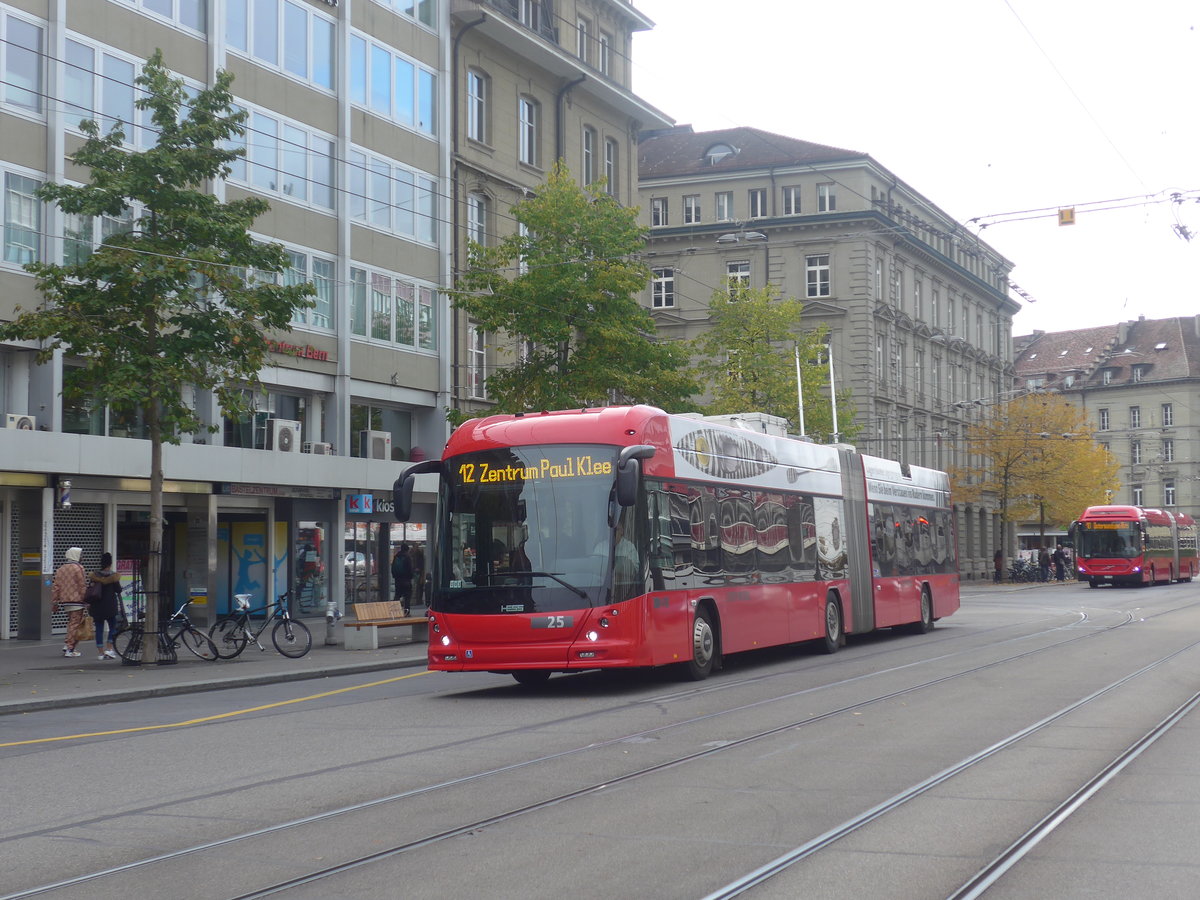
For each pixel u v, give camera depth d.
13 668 20.61
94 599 22.72
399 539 36.28
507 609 15.73
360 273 34.28
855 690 15.89
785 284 66.38
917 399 72.62
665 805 8.70
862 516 24.73
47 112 25.89
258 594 31.77
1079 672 18.19
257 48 31.19
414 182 36.47
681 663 17.73
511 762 10.64
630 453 15.41
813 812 8.43
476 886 6.63
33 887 6.75
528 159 42.34
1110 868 6.94
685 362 33.03
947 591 29.89
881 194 68.44
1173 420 113.19
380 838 7.80
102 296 20.00
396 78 35.91
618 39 47.81
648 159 70.62
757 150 68.88
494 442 16.33
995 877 6.75
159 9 28.64
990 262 87.62
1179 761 10.48
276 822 8.34
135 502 28.12
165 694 17.75
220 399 21.03
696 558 17.56
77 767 10.92
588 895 6.43
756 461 20.05
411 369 36.19
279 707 15.66
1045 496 68.56
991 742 11.45
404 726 13.30
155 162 20.34
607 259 31.98
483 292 38.09
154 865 7.21
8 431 24.58
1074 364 119.81
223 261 20.41
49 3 25.98
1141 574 59.38
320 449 32.72
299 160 32.47
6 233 25.08
